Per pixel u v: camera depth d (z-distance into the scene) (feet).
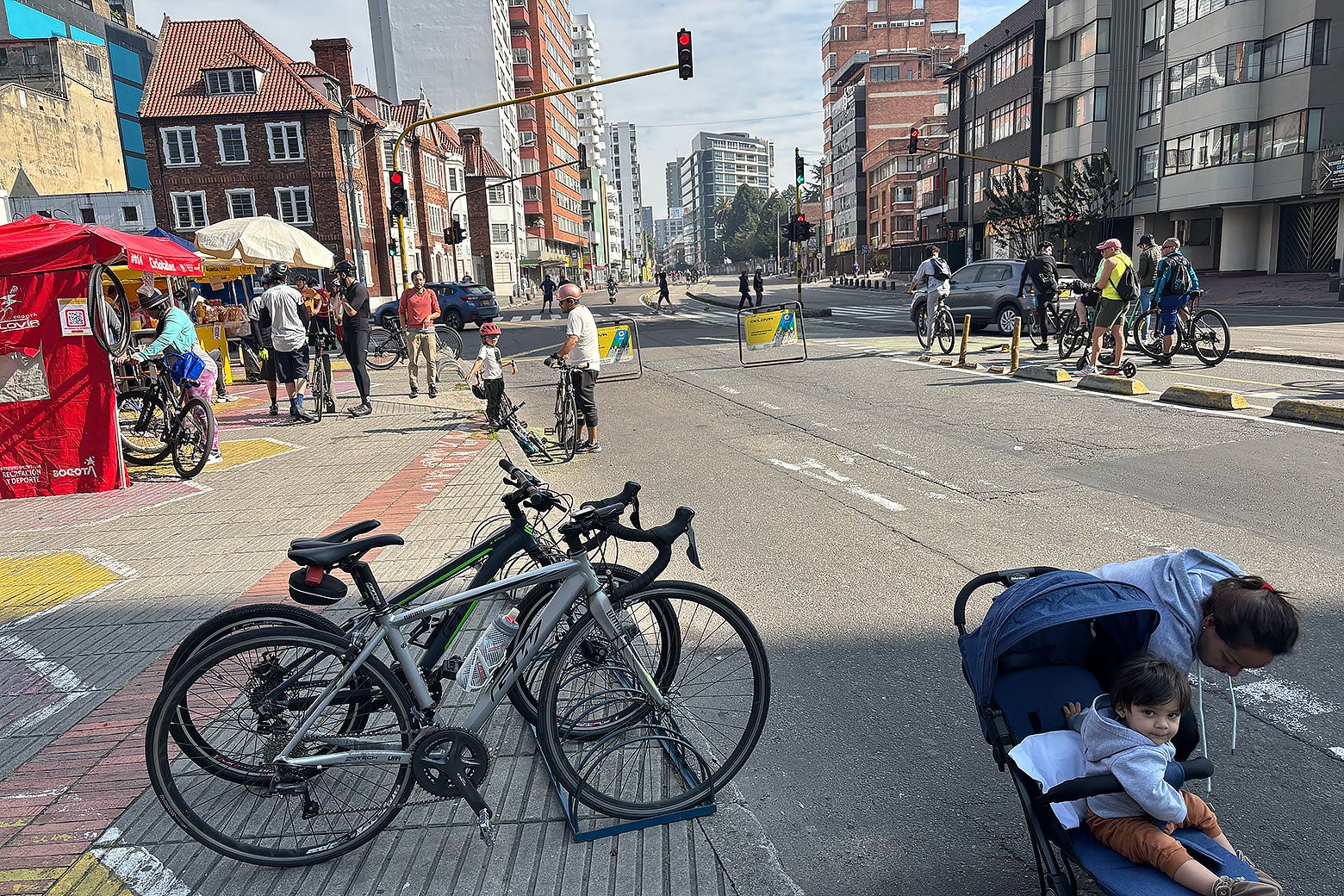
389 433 35.47
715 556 18.74
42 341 26.48
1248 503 20.21
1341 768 10.38
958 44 356.38
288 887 9.12
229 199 142.00
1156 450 25.73
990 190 161.89
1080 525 19.48
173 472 29.40
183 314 29.63
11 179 136.67
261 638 9.24
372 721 10.07
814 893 8.83
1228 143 121.49
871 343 62.90
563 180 355.77
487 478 26.63
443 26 259.80
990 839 9.52
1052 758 7.50
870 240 305.32
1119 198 142.92
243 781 9.63
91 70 157.07
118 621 16.17
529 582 9.69
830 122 371.56
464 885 9.07
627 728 10.79
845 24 359.87
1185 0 127.24
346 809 9.91
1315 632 13.70
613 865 9.29
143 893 9.06
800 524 20.70
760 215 533.55
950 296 67.10
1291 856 8.97
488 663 9.79
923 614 15.25
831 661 13.71
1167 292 41.55
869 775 10.78
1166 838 6.93
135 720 12.53
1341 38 108.68
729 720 10.87
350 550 9.47
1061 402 34.40
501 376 33.55
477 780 9.65
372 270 159.94
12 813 10.43
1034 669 8.27
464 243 217.36
